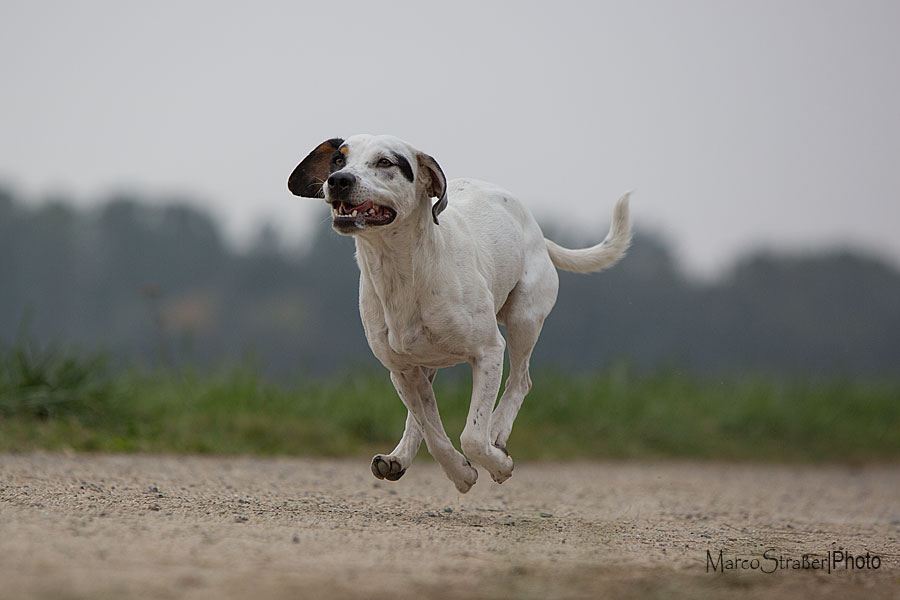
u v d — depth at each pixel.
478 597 5.25
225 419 15.88
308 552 6.05
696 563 6.71
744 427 20.28
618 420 19.22
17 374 14.53
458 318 8.23
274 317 66.56
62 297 68.00
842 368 24.66
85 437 13.52
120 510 7.35
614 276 61.66
